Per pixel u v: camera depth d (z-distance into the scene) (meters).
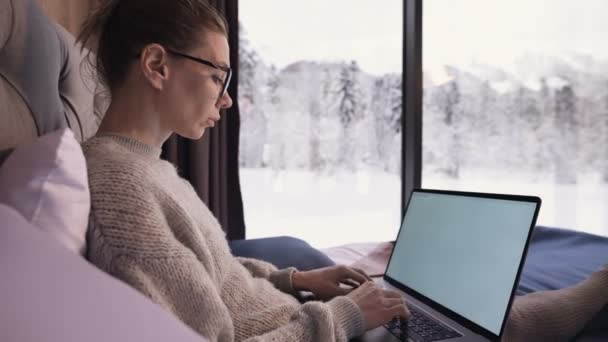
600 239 1.40
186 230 0.54
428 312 0.82
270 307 0.70
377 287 0.76
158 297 0.47
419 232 1.00
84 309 0.34
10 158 0.46
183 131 0.67
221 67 0.67
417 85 2.30
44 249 0.36
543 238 1.51
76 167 0.46
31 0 0.76
